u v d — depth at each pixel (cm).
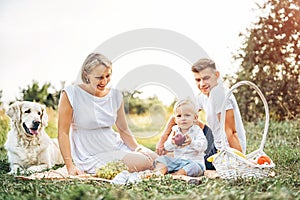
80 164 501
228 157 423
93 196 282
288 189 324
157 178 400
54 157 595
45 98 934
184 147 493
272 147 640
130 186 364
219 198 289
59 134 490
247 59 953
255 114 936
